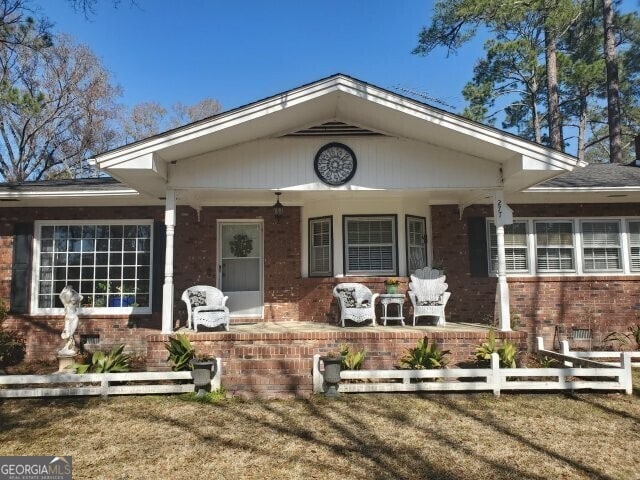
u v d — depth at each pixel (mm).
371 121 8406
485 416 6367
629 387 7371
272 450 5238
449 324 10430
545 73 24641
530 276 11344
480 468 4840
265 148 8516
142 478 4617
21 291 10852
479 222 11352
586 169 12727
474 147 8305
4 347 10164
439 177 8625
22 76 25547
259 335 8336
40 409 6645
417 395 7270
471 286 11242
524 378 8258
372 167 8562
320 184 8492
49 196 10250
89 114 29031
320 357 7406
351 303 10164
